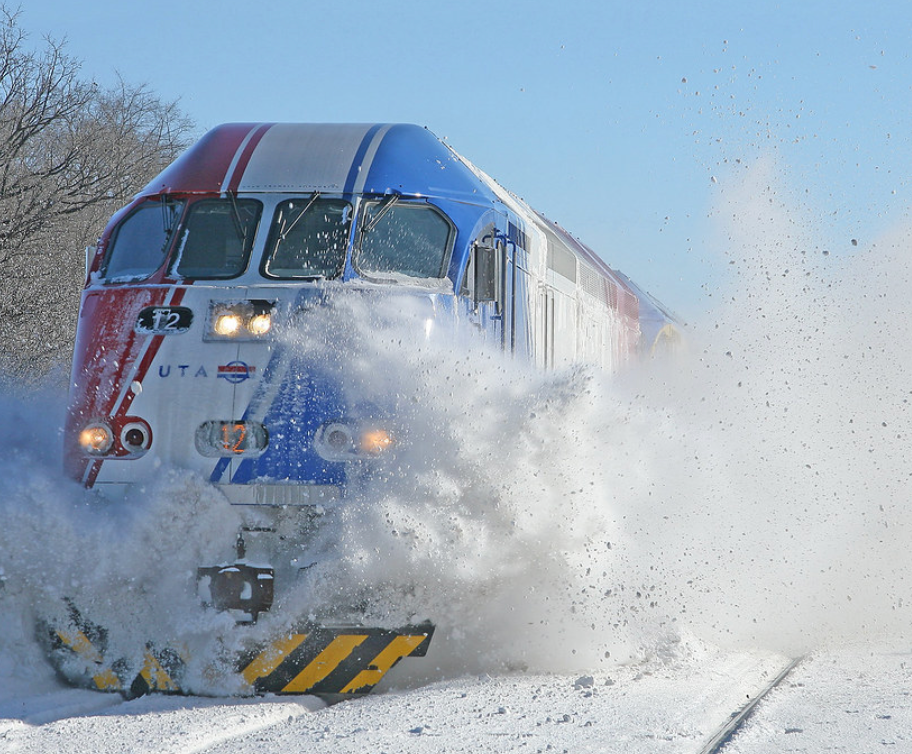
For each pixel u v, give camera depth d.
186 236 24.66
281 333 23.03
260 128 26.53
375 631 22.62
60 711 19.72
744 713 18.94
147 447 23.06
